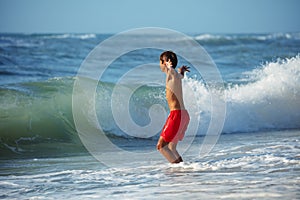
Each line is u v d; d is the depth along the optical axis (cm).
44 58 7731
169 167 2138
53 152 2894
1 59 7238
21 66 6612
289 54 7781
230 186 1688
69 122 3412
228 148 2669
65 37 13038
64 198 1642
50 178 2017
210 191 1630
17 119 3244
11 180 1992
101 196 1647
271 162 2120
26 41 10962
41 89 3766
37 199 1644
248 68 6156
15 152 2867
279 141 2897
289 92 4094
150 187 1753
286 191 1583
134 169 2153
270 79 4250
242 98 3997
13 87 3750
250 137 3262
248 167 2031
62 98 3612
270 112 3897
